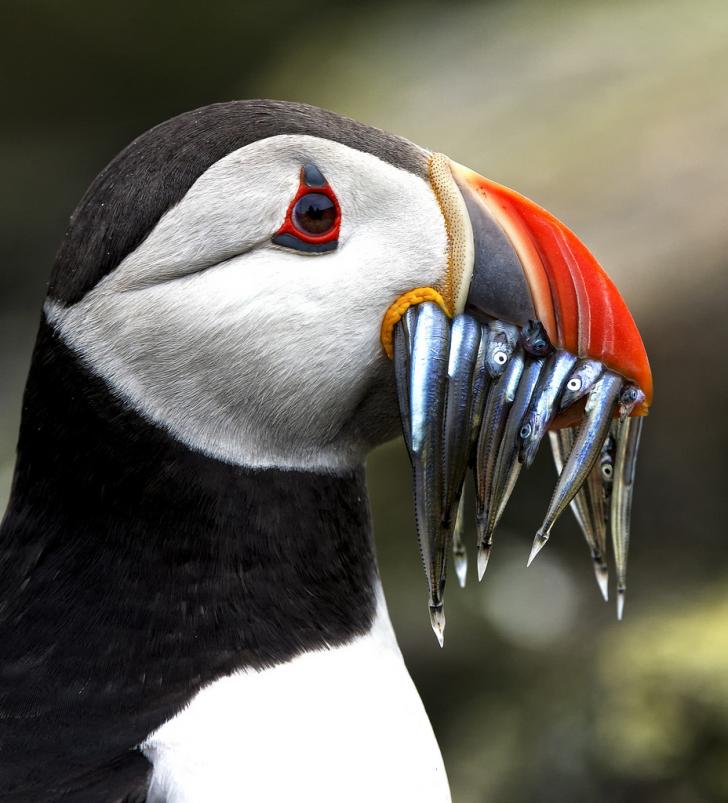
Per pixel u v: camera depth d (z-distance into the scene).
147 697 5.31
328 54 21.48
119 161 5.59
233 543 5.60
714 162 14.52
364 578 5.96
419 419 5.70
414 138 17.77
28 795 5.01
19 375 20.64
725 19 18.09
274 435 5.70
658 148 15.04
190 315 5.46
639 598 13.04
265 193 5.54
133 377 5.51
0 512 16.08
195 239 5.46
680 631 11.46
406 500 14.19
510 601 13.56
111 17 23.70
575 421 5.99
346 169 5.69
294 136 5.62
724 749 10.38
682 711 10.59
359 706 5.40
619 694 11.03
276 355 5.56
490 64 19.02
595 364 5.79
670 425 13.34
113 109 25.47
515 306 5.81
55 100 25.12
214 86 25.44
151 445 5.54
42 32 23.75
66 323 5.54
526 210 5.92
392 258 5.73
